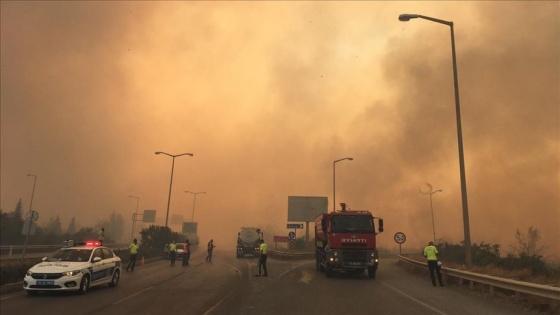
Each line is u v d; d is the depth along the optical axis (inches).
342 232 792.9
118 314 403.5
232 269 1034.7
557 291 401.4
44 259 584.1
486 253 952.3
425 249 690.2
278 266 1144.2
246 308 442.3
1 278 597.0
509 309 438.6
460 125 766.5
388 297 532.4
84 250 602.2
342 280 759.1
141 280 752.3
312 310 431.8
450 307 451.5
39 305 456.1
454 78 790.5
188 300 500.4
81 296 530.6
